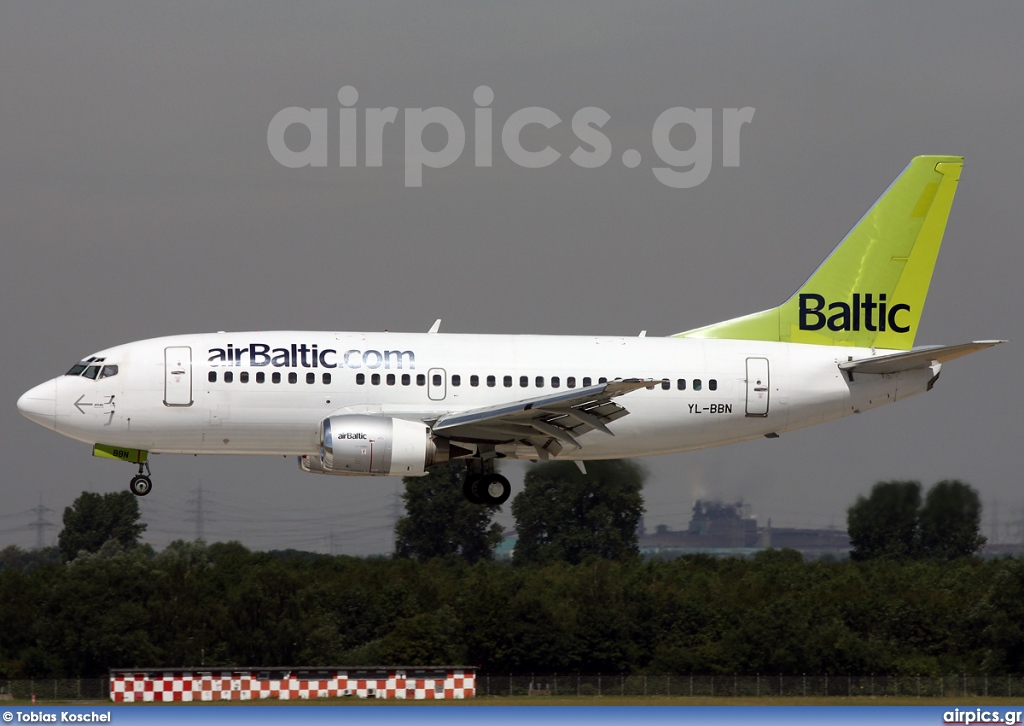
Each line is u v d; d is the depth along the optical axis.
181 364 141.38
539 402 134.12
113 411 140.62
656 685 156.88
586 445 150.62
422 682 145.00
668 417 151.50
